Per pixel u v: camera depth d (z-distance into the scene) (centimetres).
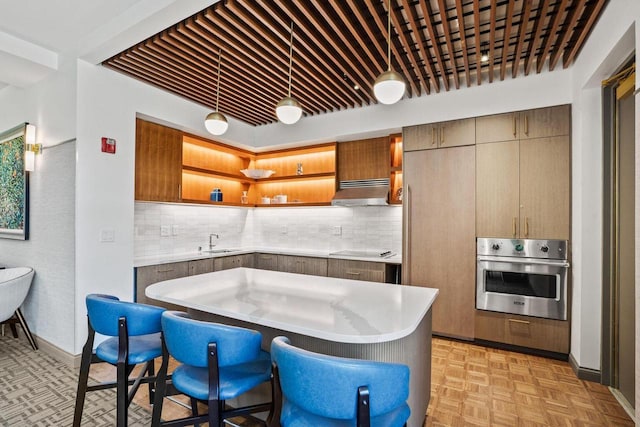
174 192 389
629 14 184
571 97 300
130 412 214
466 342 345
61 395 236
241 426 199
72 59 288
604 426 204
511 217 325
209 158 479
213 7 228
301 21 238
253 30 256
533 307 313
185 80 340
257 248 526
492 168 334
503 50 270
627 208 235
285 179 506
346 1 216
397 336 130
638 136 169
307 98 386
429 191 364
